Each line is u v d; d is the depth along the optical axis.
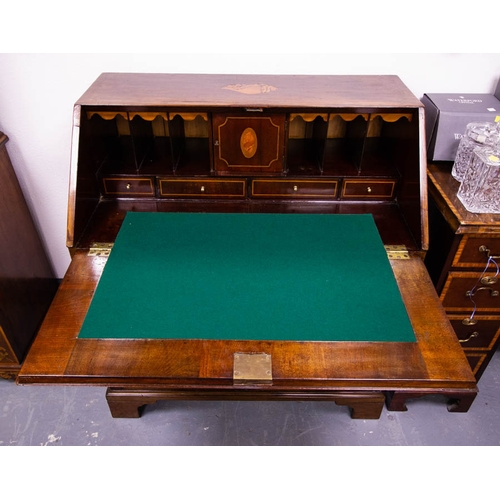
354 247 1.50
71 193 1.45
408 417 1.88
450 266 1.62
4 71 1.75
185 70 1.78
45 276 2.28
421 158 1.46
